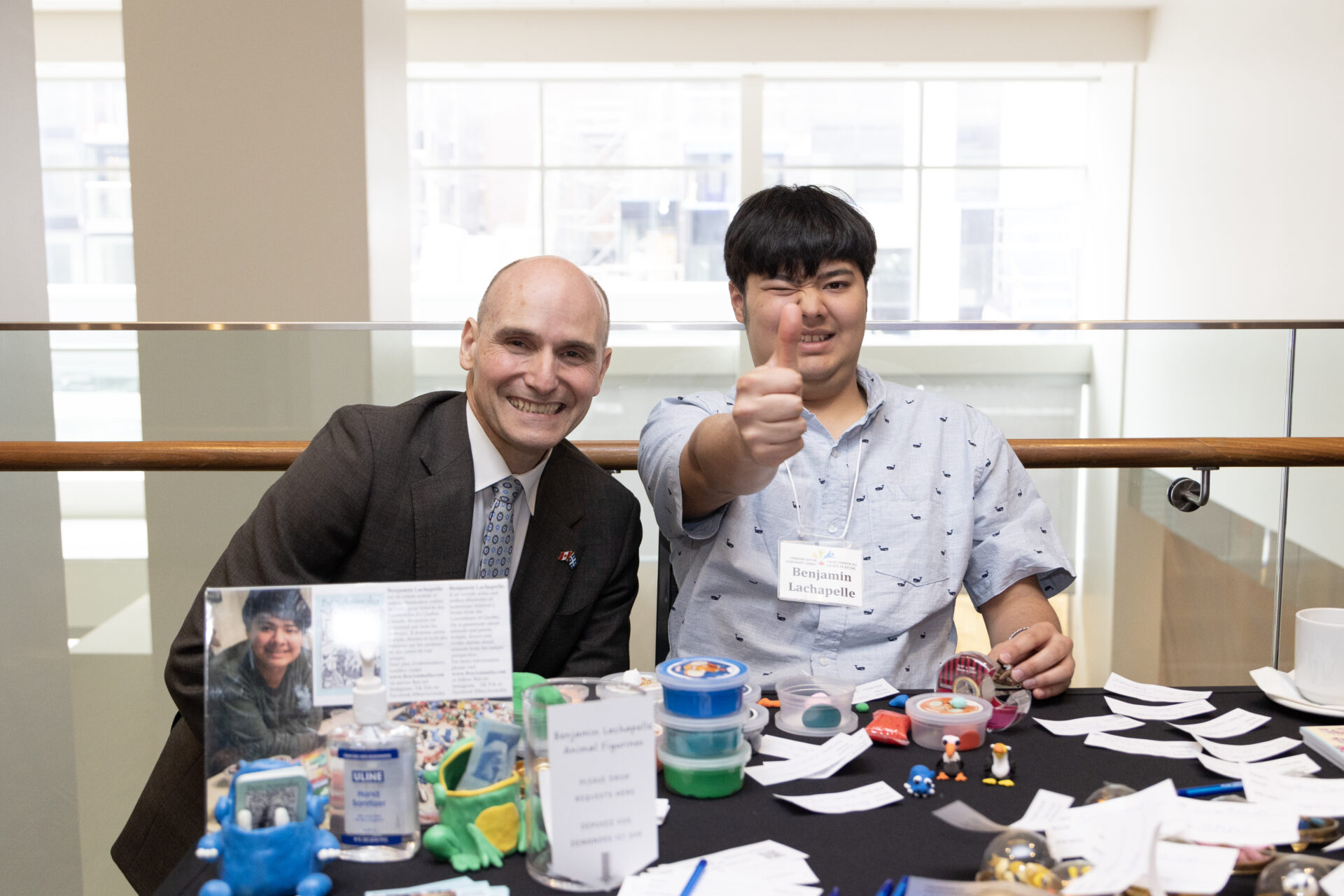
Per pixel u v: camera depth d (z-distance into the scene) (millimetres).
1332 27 4746
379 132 3789
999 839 732
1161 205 7160
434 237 8492
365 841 763
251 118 3598
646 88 8258
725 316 8555
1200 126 6469
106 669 2105
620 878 727
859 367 1479
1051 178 8461
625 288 8539
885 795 854
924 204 8516
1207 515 2215
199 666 1204
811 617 1325
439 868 755
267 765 747
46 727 2055
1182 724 1022
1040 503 1447
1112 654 2391
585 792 725
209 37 3564
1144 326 2182
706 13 7352
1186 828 750
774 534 1354
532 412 1194
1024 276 8586
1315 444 1890
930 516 1364
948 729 950
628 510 1342
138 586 2098
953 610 1418
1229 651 2238
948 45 7410
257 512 1263
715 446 1184
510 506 1280
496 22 7328
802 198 1346
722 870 727
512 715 821
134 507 2074
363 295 3674
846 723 1006
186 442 1879
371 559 1251
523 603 1274
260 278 3662
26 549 2008
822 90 8359
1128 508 2332
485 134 8344
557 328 1163
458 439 1280
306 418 2141
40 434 2068
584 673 1294
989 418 1481
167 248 3648
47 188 8875
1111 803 769
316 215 3639
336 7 3551
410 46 7332
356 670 807
